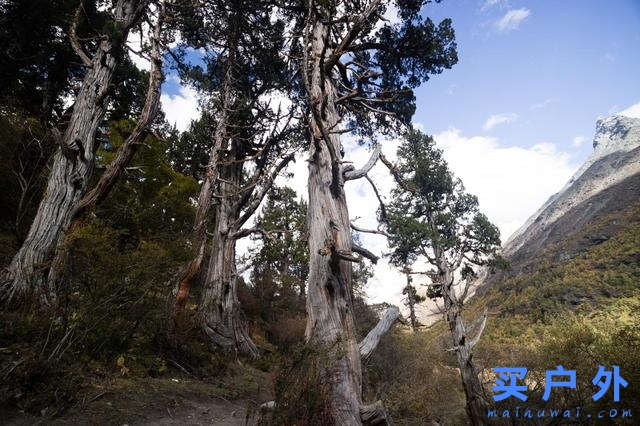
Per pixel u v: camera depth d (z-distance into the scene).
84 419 3.66
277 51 13.70
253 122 15.11
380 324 5.45
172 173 14.26
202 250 9.66
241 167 15.15
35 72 14.66
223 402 6.10
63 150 6.74
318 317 4.79
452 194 19.36
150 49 9.34
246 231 13.25
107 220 5.84
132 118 15.76
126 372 5.09
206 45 13.70
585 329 6.56
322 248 4.90
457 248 17.77
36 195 9.43
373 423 3.98
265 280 20.59
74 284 4.45
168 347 6.85
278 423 3.55
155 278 5.23
